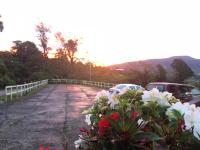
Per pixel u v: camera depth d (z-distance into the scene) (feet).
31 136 36.52
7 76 199.62
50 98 94.43
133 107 10.57
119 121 8.73
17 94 94.68
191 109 9.91
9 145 32.14
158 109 10.34
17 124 44.96
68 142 33.01
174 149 9.06
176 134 9.12
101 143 8.91
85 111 11.60
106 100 11.62
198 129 8.62
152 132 9.00
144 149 8.64
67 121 47.67
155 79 150.30
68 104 75.15
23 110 62.49
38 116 53.52
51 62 351.87
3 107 68.13
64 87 184.03
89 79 250.16
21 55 347.77
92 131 10.28
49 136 36.47
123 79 169.58
